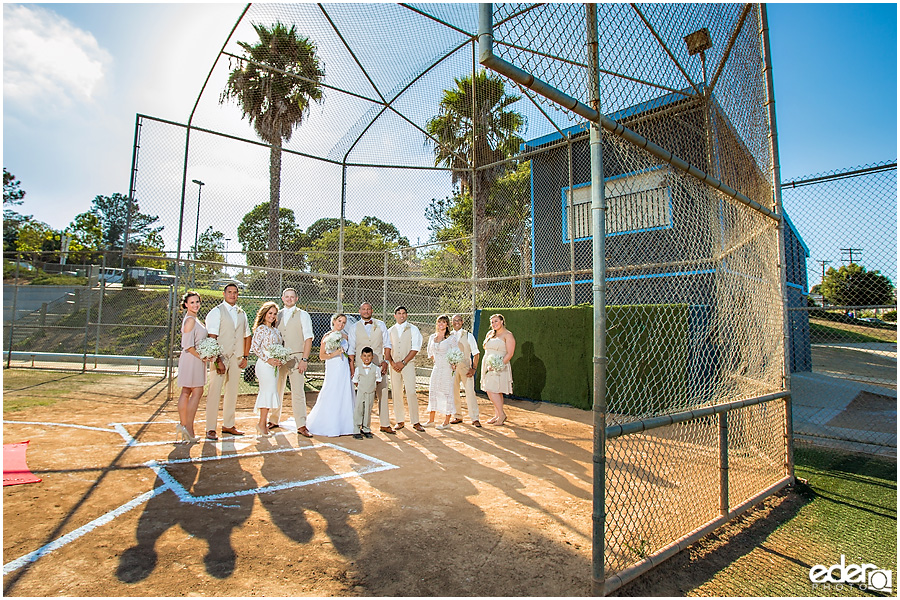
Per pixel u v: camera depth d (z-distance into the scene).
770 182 4.86
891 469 4.95
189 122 8.10
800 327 13.77
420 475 4.48
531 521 3.43
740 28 4.34
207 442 5.49
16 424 5.93
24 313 16.33
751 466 4.74
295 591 2.42
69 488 3.81
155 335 15.47
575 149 10.62
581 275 10.11
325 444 5.60
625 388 7.56
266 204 9.62
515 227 14.51
